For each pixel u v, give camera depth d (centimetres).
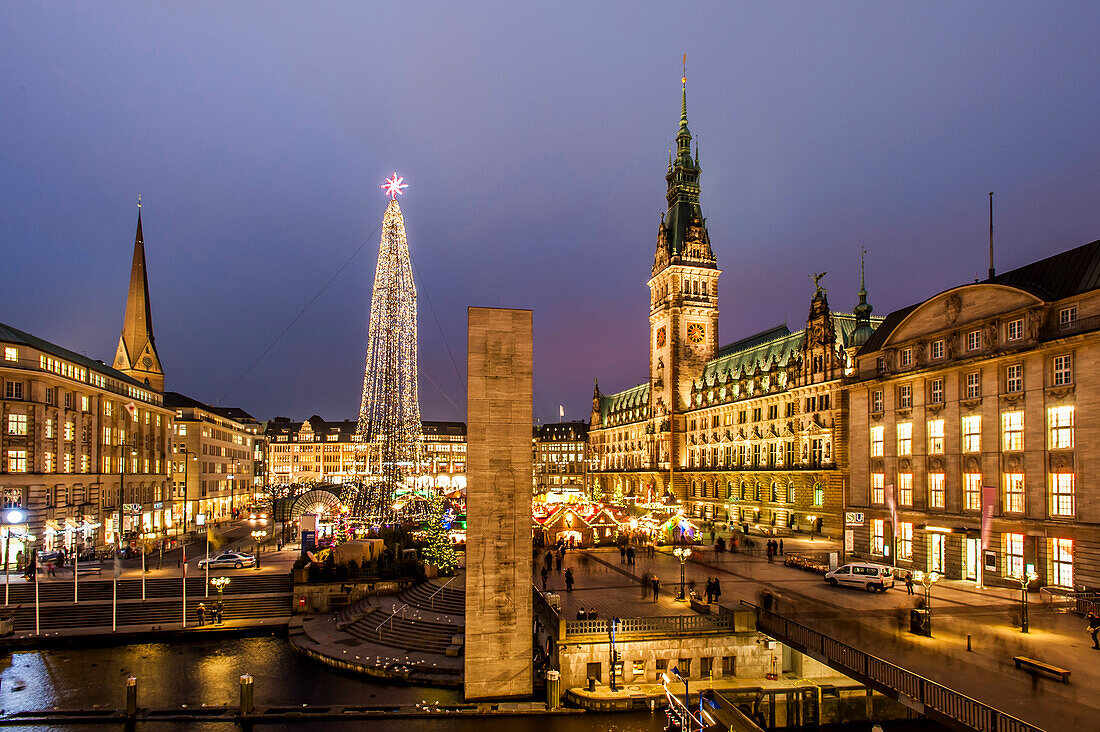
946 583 5403
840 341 9906
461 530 8006
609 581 5644
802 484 10069
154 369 12781
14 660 4712
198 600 5891
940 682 2745
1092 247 4891
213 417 14488
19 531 7412
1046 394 4938
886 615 4078
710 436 13025
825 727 3569
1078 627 3719
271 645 5056
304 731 3519
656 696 3641
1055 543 4806
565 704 3719
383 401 7394
